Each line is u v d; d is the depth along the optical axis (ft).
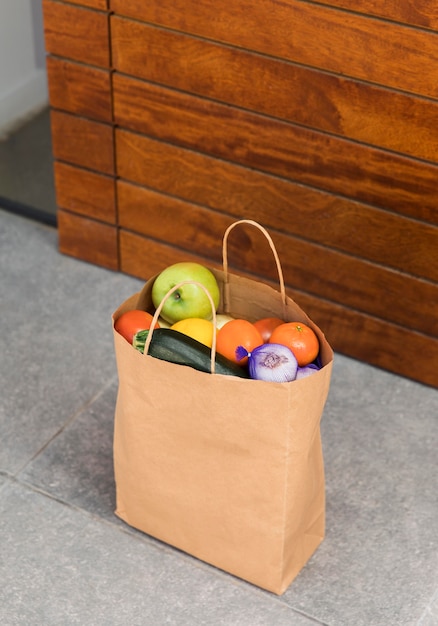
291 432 5.56
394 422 7.71
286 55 7.00
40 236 9.46
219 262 8.46
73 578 6.56
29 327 8.46
